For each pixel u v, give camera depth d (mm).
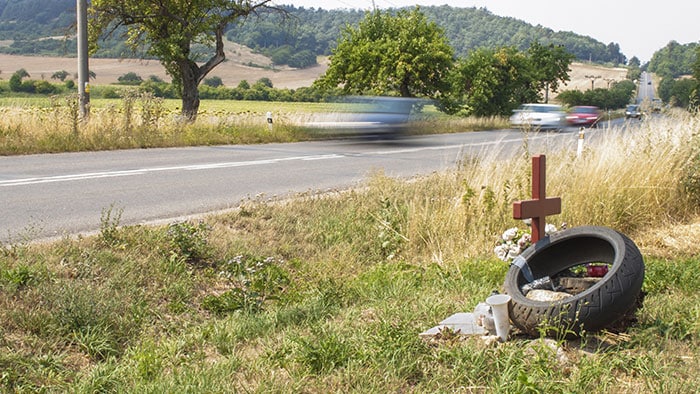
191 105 32906
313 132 26500
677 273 7082
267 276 7523
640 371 4488
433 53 48094
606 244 5633
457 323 5547
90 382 4797
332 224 10125
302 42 161750
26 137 18719
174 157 18250
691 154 11133
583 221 9766
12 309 5754
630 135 11797
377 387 4363
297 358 4844
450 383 4410
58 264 6906
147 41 32625
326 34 184750
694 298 6324
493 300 5211
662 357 4734
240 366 4930
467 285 7090
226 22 32656
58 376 4984
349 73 49906
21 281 6250
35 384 4852
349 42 50406
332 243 9492
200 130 24234
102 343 5594
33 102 28797
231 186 13172
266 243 9133
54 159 16859
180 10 31922
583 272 6441
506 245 8141
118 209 10336
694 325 5328
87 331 5719
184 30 31266
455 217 9766
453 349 4805
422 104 30844
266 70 139375
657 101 12922
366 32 50531
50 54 151000
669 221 10320
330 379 4551
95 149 19578
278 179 14430
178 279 7270
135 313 6254
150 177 14008
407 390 4410
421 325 5668
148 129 22312
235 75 131250
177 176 14320
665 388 4215
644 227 10008
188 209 10570
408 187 12289
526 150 11195
